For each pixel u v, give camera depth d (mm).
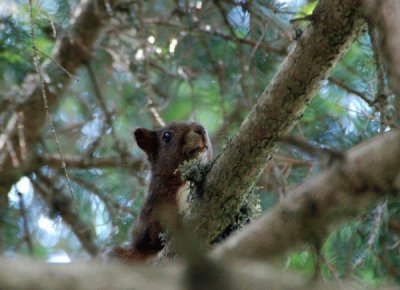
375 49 7797
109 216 14344
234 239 4301
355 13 7449
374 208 9883
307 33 7723
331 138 12359
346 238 10203
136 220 12242
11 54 13633
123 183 14875
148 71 13430
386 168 4156
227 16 14586
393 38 5234
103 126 14812
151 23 14812
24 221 12852
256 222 4328
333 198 4219
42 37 14289
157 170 12195
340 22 7512
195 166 8680
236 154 8250
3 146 13727
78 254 14875
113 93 16156
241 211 9008
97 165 14328
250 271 3453
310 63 7758
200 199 8555
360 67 13281
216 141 13406
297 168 12797
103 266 3443
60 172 14180
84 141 15617
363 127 12031
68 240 15609
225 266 3408
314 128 12727
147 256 11375
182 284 3377
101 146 15555
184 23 15242
